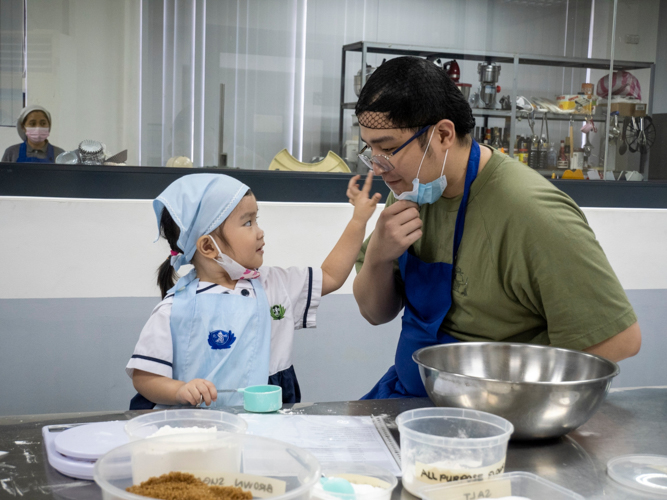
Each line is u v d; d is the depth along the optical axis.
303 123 5.98
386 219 1.27
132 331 2.61
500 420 0.75
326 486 0.66
